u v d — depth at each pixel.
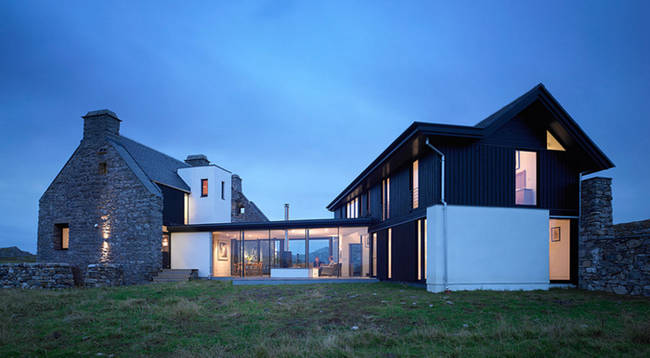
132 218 18.36
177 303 9.48
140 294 11.59
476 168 11.23
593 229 11.21
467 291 10.33
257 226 17.95
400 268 14.00
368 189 19.48
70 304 9.61
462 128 10.70
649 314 6.65
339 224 17.20
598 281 10.80
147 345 5.33
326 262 17.80
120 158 19.12
